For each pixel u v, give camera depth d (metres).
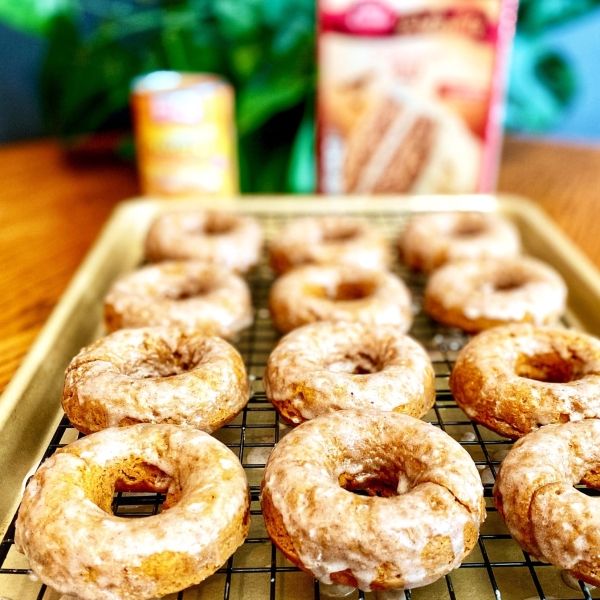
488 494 0.26
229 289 0.35
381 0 0.43
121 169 0.59
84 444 0.24
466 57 0.44
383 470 0.25
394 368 0.28
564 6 0.54
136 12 0.58
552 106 0.61
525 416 0.27
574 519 0.21
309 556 0.21
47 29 0.54
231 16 0.52
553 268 0.41
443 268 0.38
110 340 0.29
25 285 0.40
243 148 0.56
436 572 0.21
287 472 0.22
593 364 0.29
